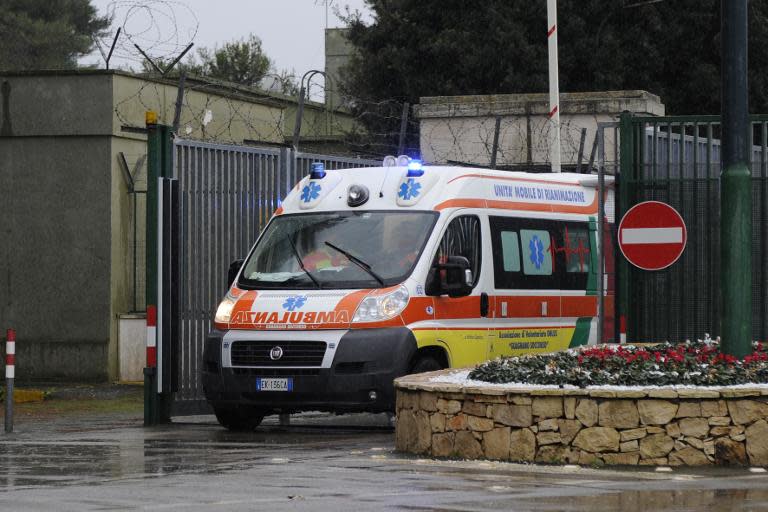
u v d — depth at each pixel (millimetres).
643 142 24922
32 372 37000
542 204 25125
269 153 26781
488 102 38688
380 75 54188
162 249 24688
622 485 14727
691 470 16156
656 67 52250
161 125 24766
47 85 37000
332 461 17234
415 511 12844
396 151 52969
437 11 53562
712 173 24609
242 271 23156
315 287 22203
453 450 17531
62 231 36969
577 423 16703
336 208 23281
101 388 34781
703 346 20109
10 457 18266
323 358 21312
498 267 23703
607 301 26500
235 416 22969
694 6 52062
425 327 21938
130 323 36938
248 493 14203
